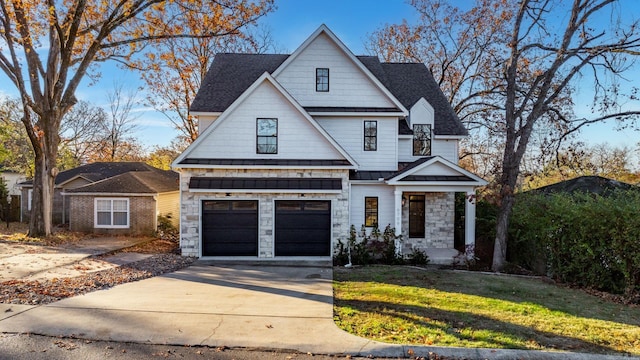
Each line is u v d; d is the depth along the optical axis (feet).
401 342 20.13
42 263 39.42
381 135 55.42
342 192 49.26
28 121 55.83
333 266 44.96
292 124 49.03
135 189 67.10
